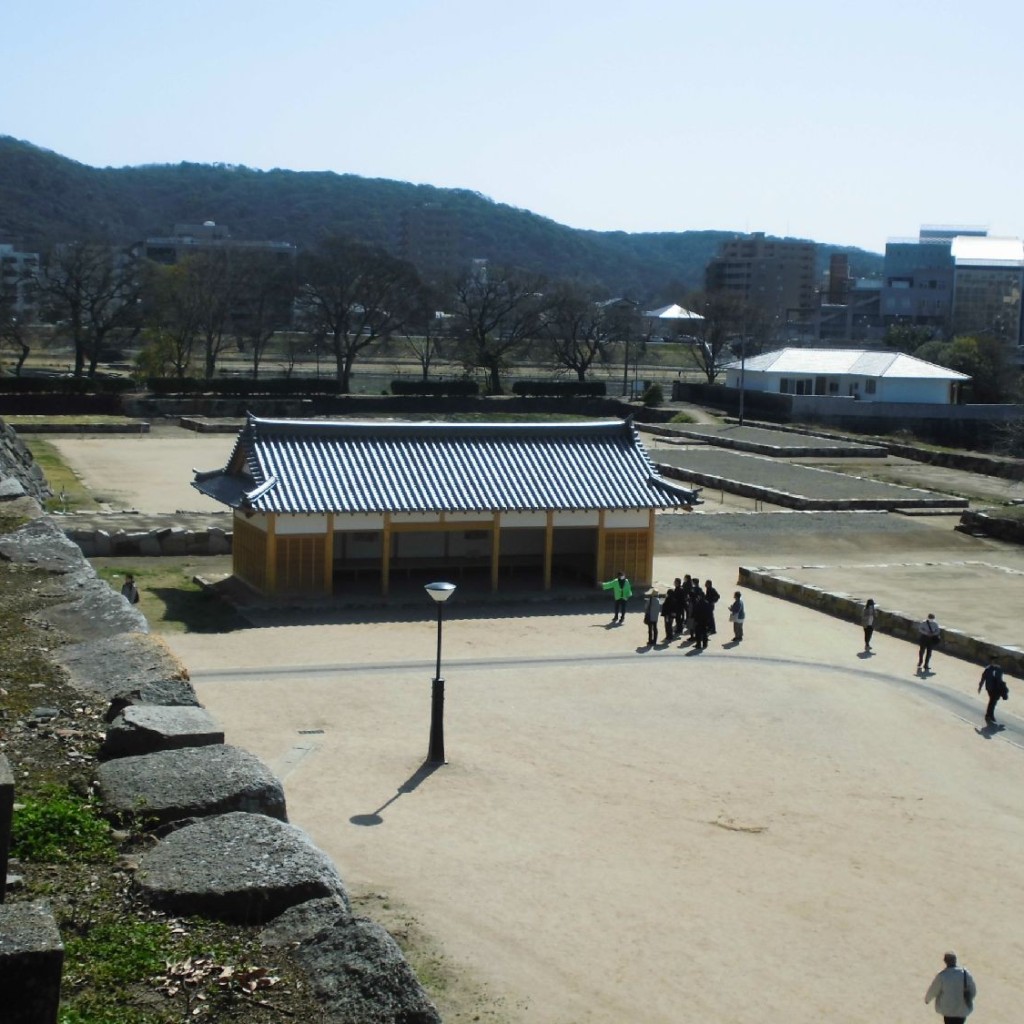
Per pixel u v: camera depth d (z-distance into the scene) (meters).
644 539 45.84
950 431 106.94
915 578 49.75
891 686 34.62
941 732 30.70
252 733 27.95
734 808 24.67
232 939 8.15
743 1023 16.41
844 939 19.09
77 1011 7.36
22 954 6.58
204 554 50.84
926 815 24.89
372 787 24.70
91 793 9.92
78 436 97.06
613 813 23.97
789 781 26.55
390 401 121.38
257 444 43.69
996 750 29.50
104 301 126.88
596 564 45.47
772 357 122.38
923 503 69.12
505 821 23.20
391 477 43.62
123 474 74.56
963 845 23.34
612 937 18.56
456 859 21.19
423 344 178.62
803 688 34.03
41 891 8.58
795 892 20.72
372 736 28.14
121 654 12.82
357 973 7.72
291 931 8.23
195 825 9.20
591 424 47.75
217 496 43.91
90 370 126.44
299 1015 7.48
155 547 50.47
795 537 59.75
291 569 42.06
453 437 46.03
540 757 27.23
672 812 24.22
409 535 45.97
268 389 120.69
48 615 14.80
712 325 143.88
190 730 10.73
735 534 59.66
